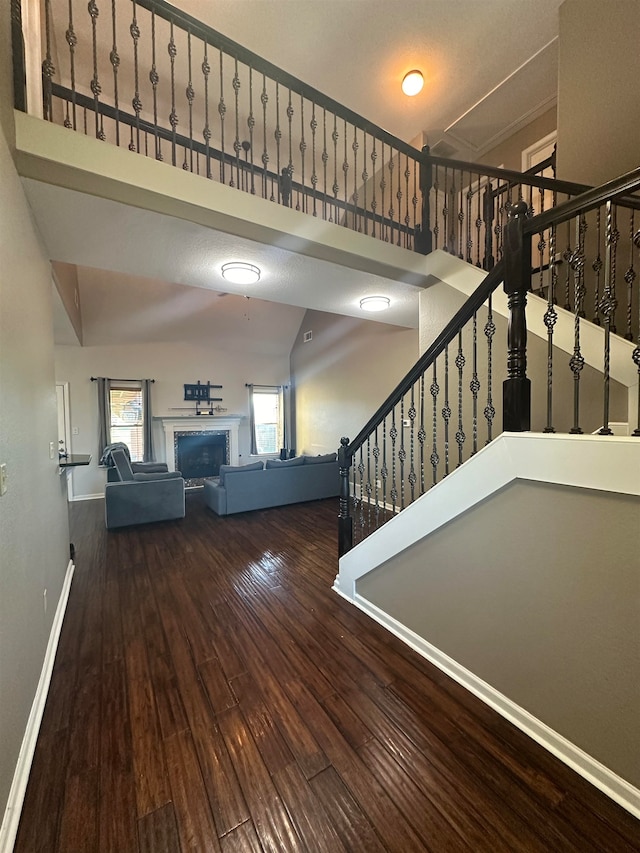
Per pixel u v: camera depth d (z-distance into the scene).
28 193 1.99
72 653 2.18
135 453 6.95
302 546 3.93
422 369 2.28
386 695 1.84
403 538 2.22
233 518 4.97
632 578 1.28
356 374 6.63
